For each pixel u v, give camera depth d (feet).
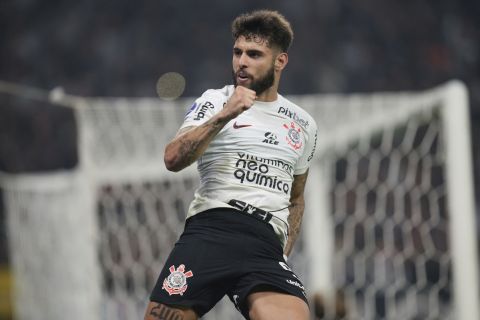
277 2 209.15
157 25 205.77
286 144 43.47
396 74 201.87
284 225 43.37
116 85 196.75
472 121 188.96
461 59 208.13
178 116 78.59
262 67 41.68
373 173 79.56
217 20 208.54
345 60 200.95
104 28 204.03
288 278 42.06
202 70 200.85
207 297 41.70
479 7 217.36
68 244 89.10
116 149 81.87
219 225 42.01
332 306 73.10
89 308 82.64
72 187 86.22
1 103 184.55
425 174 73.20
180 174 80.28
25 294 108.99
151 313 41.39
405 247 87.76
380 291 88.28
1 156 177.68
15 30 203.51
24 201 106.32
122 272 89.10
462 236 66.03
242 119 42.91
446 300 94.17
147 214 89.10
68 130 177.88
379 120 71.56
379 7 210.79
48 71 197.98
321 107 73.41
